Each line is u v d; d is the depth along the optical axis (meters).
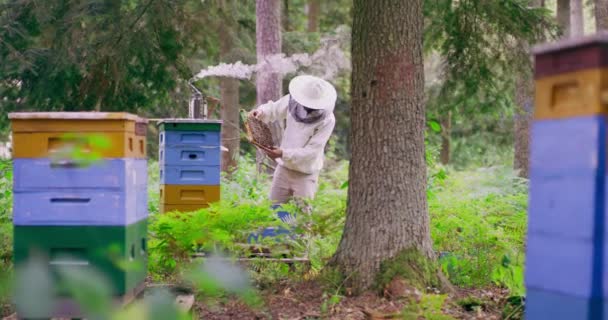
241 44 14.59
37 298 1.57
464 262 6.61
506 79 8.40
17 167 4.30
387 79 5.67
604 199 2.82
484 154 21.03
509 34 7.72
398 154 5.69
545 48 3.03
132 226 4.48
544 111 3.09
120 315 1.64
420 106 5.79
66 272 1.63
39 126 4.28
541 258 3.12
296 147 7.67
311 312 5.22
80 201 4.31
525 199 9.27
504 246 6.64
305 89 7.59
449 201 8.63
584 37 2.82
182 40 11.47
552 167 3.05
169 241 6.09
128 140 4.39
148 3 10.45
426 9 8.24
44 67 10.80
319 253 6.88
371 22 5.68
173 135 7.40
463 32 7.57
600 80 2.79
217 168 7.43
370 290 5.55
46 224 4.29
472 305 5.46
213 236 5.98
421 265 5.60
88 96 10.69
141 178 4.76
